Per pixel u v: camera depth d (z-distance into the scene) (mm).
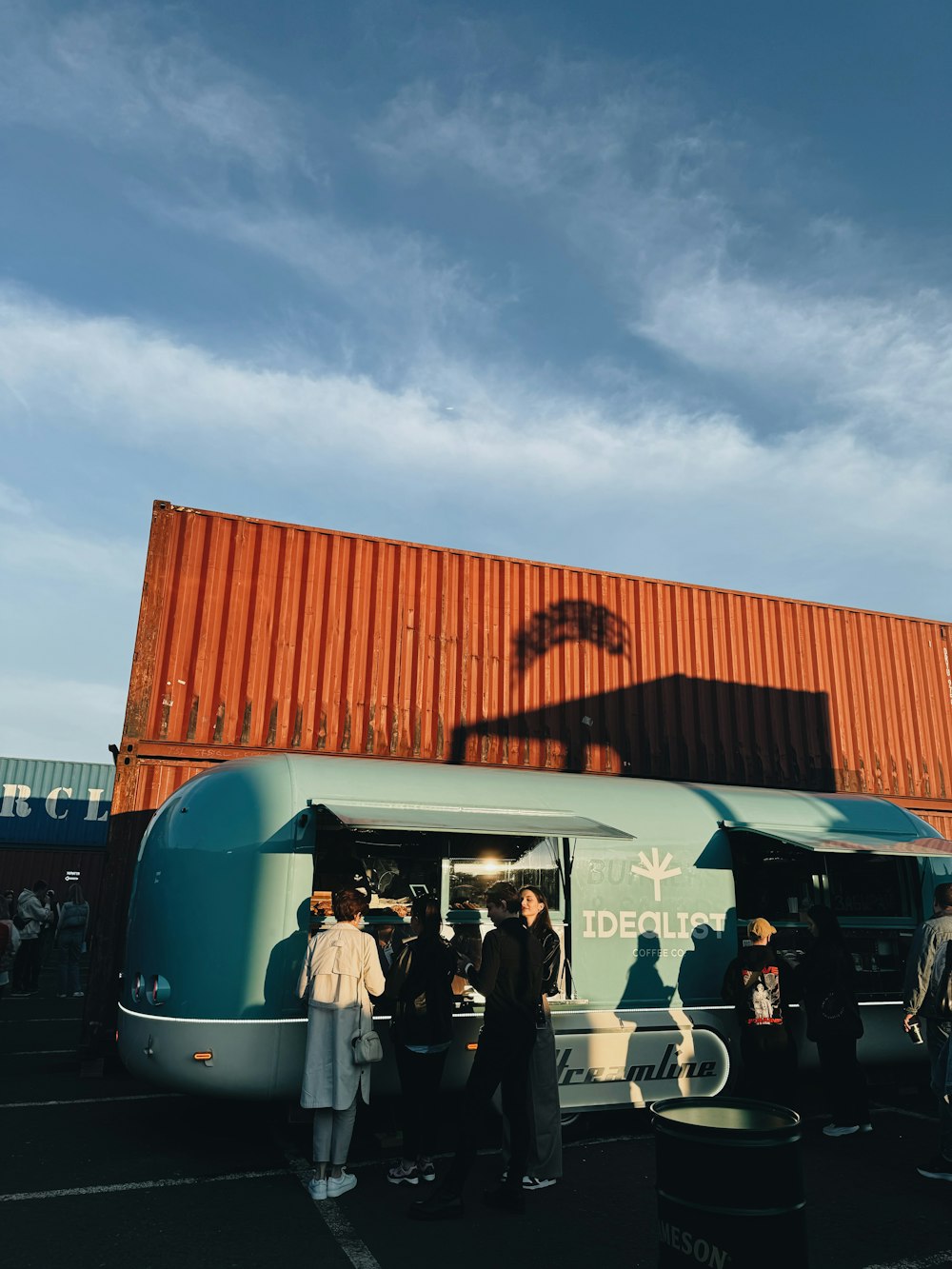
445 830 5547
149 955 5688
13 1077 7719
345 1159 4898
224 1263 3916
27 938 14102
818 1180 5266
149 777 8711
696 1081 6398
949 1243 4320
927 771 13133
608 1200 4840
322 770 6223
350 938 5094
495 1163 5570
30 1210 4492
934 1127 6609
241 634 9523
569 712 11016
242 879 5625
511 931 4949
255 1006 5387
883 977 7770
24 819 29188
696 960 6770
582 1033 6090
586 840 6699
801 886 7766
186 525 9570
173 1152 5625
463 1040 5879
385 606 10391
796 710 12422
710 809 7371
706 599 12359
